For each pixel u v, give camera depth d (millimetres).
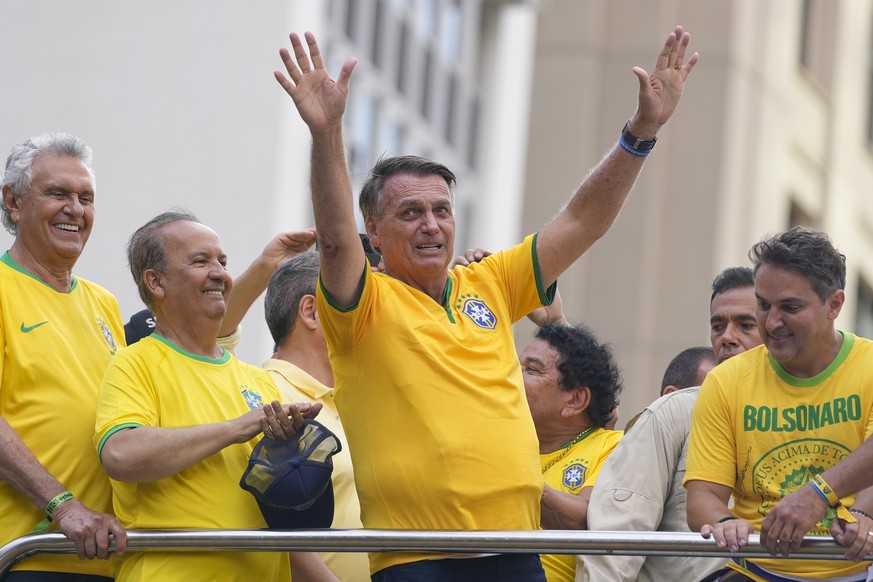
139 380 7984
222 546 7691
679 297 32562
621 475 8734
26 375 8164
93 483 8180
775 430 7902
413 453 7645
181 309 8164
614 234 32844
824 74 38156
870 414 7754
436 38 32188
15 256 8492
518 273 8258
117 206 23984
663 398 8977
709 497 7902
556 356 9539
